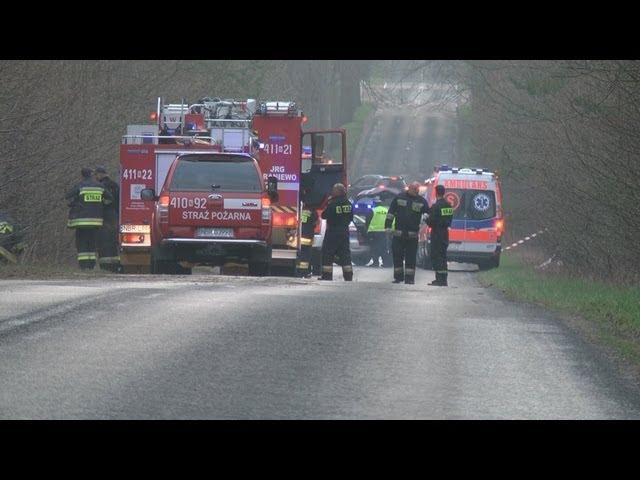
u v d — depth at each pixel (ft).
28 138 350.02
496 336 176.86
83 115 405.18
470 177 464.65
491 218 462.60
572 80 363.56
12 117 337.52
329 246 318.86
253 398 127.13
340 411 123.13
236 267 307.78
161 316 178.40
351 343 162.30
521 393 135.74
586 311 230.07
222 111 355.36
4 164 340.59
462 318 198.70
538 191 445.37
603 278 358.84
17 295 199.93
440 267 323.37
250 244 283.38
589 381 144.25
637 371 153.17
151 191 296.71
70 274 282.77
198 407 122.21
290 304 202.69
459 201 463.42
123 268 335.06
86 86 411.75
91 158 410.72
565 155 364.79
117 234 346.95
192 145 334.03
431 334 175.01
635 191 313.12
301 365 145.18
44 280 253.85
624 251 347.36
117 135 432.66
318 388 133.18
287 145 349.61
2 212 327.88
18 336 156.04
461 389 136.46
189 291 220.43
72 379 131.85
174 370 138.72
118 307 186.70
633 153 309.01
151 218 327.26
